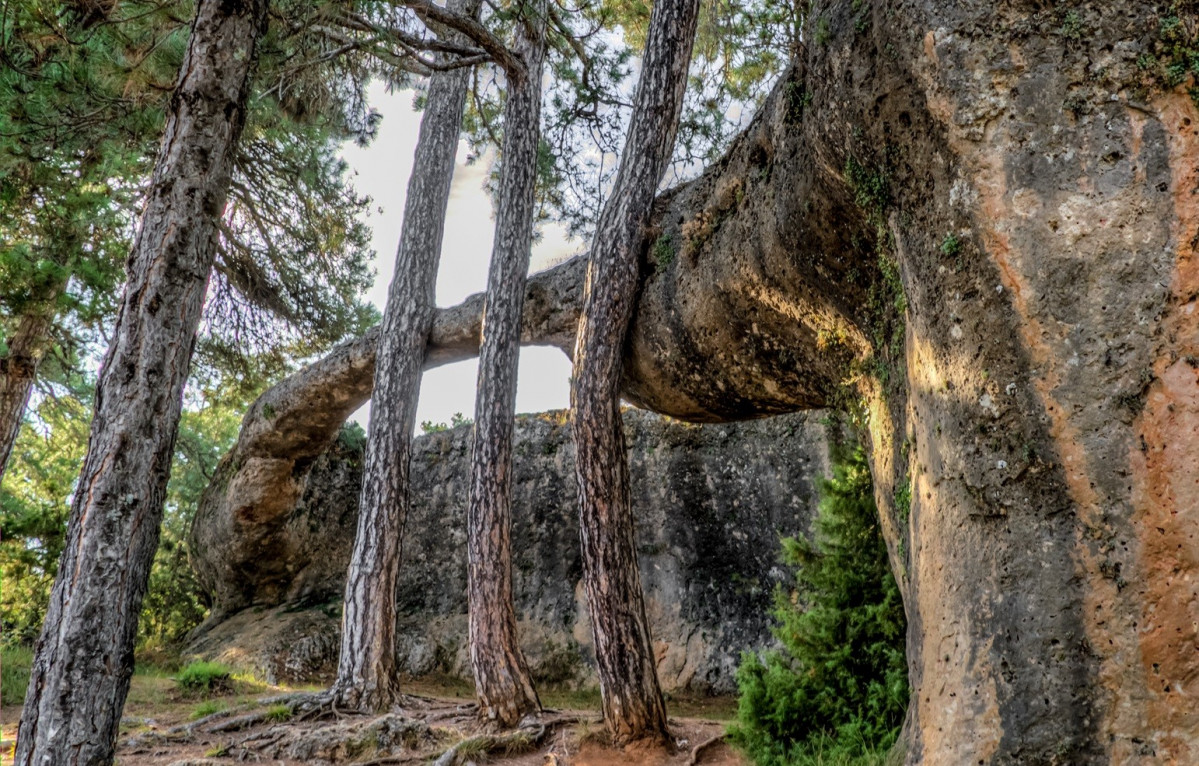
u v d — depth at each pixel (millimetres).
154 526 4250
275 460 14516
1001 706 3254
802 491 11492
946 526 3736
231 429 24453
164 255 4402
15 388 9781
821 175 5055
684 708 10508
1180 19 3236
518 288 9383
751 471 12102
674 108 8227
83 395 14289
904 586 4609
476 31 8484
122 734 7805
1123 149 3277
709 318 7117
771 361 6953
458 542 14453
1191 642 2963
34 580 15102
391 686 9055
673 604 12016
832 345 6098
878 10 4043
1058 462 3256
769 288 6312
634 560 7402
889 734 5477
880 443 5410
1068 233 3311
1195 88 3217
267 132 11336
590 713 8531
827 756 5727
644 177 7988
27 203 8859
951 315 3707
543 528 13609
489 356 9055
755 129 6262
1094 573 3133
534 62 10289
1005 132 3490
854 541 6664
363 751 7277
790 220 5594
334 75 8336
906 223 4125
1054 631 3176
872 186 4426
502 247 9484
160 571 19375
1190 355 3076
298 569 15641
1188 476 3020
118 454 4141
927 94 3738
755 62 9375
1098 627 3100
